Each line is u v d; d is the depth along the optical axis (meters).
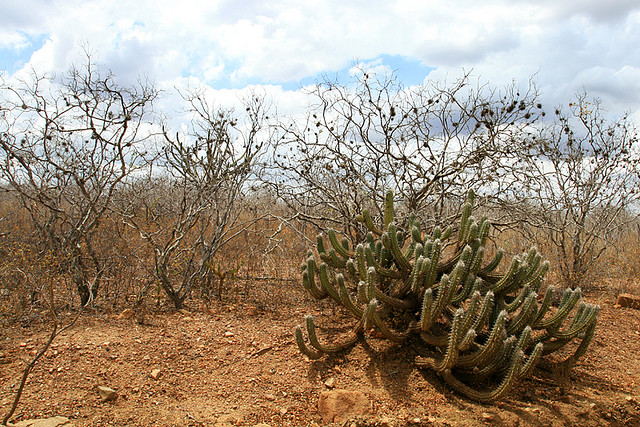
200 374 3.94
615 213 7.19
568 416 3.63
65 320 4.69
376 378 3.95
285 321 5.13
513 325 4.10
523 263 4.27
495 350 3.57
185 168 5.82
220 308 5.46
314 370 4.07
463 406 3.61
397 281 4.76
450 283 3.80
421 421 3.38
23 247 5.21
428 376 3.99
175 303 5.39
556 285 6.82
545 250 7.29
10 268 4.99
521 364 3.42
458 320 3.56
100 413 3.27
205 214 6.27
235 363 4.14
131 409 3.37
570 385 4.13
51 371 3.68
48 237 5.49
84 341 4.23
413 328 4.21
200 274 5.85
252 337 4.63
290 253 7.14
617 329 5.50
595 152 6.94
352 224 6.45
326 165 6.56
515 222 6.36
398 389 3.81
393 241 4.43
